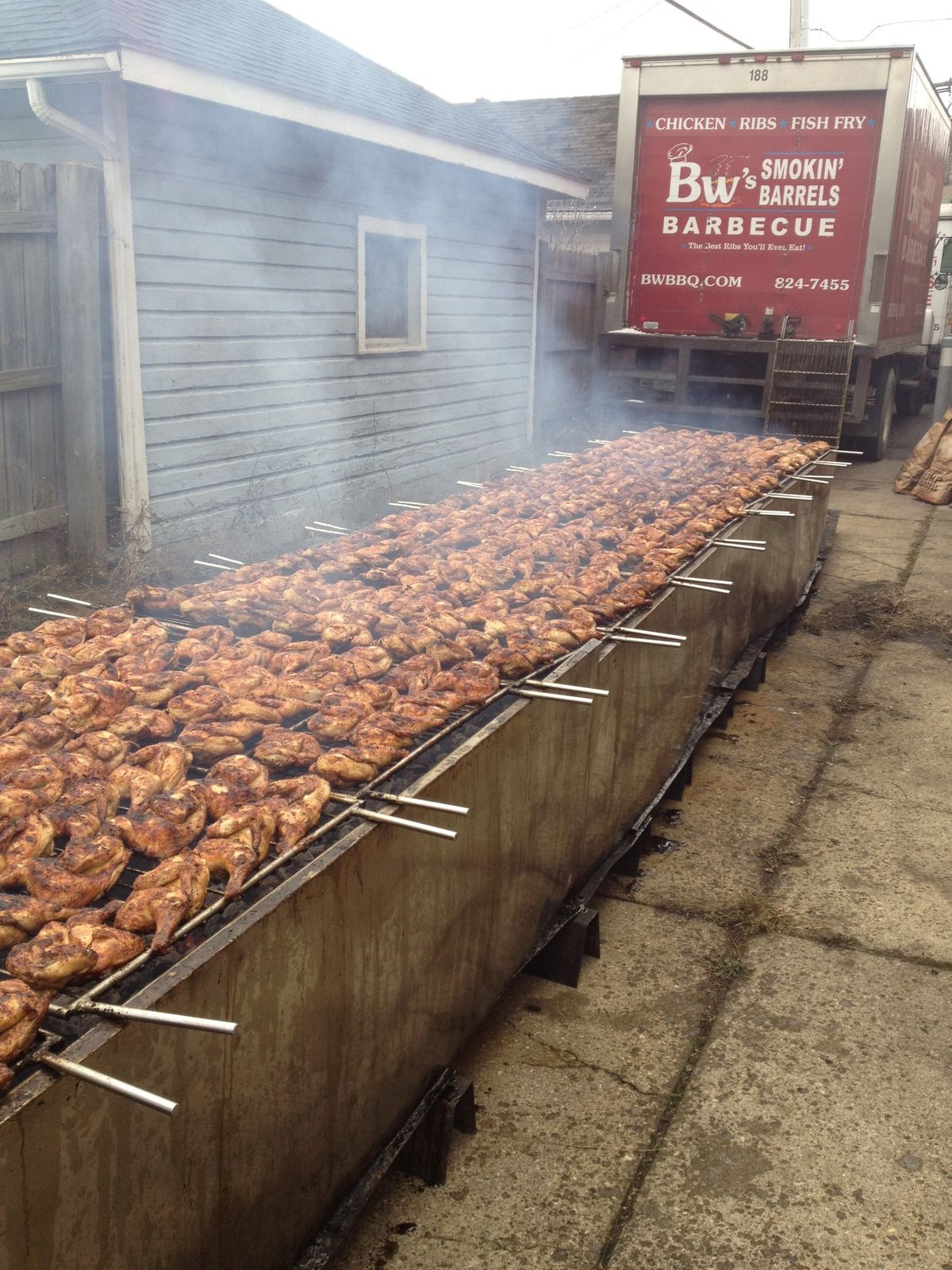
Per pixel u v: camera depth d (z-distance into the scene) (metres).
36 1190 1.58
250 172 7.88
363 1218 2.77
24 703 2.89
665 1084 3.27
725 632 5.76
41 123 7.18
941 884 4.47
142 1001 1.77
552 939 3.67
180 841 2.34
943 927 4.15
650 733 4.54
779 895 4.37
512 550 5.11
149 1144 1.80
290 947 2.12
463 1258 2.65
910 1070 3.35
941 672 7.13
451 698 3.11
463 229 10.96
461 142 9.55
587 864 3.99
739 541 5.37
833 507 11.98
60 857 2.19
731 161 11.73
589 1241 2.71
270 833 2.36
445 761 2.75
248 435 8.36
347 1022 2.39
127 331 7.01
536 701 3.24
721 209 11.93
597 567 4.74
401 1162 2.92
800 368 11.93
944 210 17.12
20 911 2.02
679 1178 2.91
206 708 3.05
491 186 11.31
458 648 3.65
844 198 11.42
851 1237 2.73
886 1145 3.04
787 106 11.35
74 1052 1.66
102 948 1.89
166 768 2.67
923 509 11.98
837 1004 3.67
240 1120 2.05
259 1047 2.07
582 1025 3.54
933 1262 2.66
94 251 6.58
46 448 6.77
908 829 4.95
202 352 7.75
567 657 3.61
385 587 4.47
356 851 2.32
